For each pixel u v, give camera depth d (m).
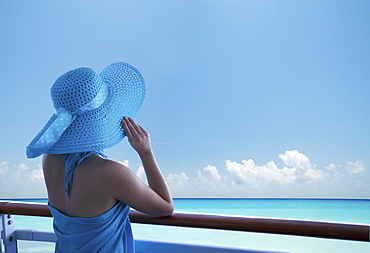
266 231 1.02
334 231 0.97
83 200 0.88
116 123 0.98
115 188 0.87
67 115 0.86
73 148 0.88
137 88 1.05
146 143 0.98
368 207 30.17
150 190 0.95
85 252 0.90
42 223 14.73
